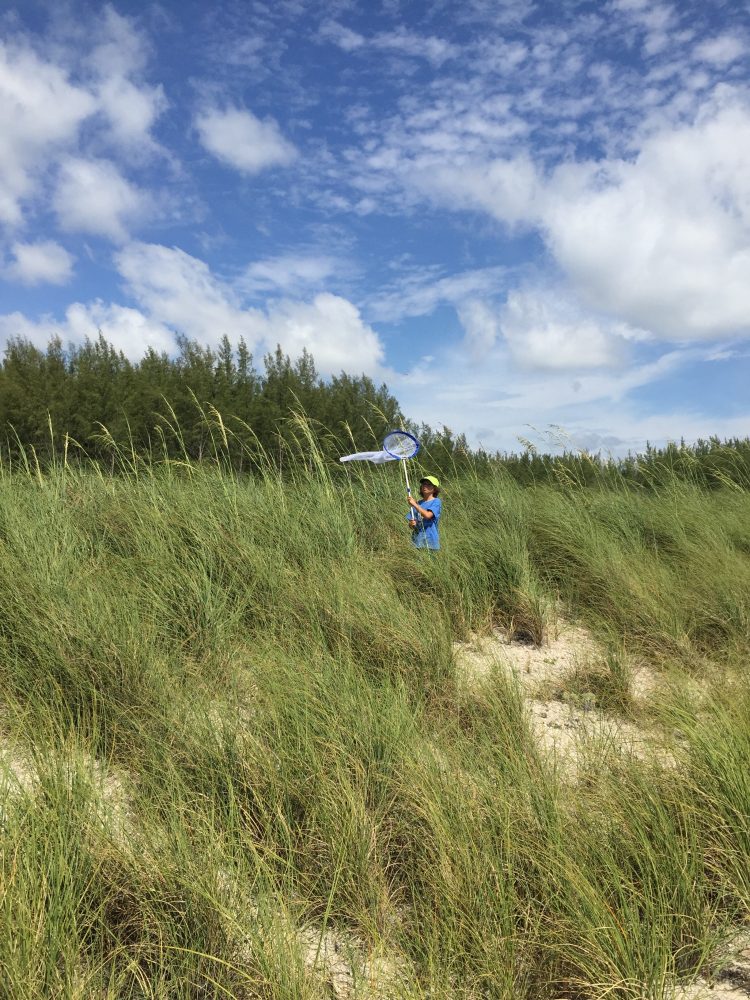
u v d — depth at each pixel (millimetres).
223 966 2367
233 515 6918
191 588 5258
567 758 3861
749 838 2939
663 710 4289
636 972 2400
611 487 10391
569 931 2516
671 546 8430
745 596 6457
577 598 7309
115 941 2473
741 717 3842
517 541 7598
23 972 2133
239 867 2711
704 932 2602
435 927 2523
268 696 3982
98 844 2752
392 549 7391
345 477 9102
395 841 3117
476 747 3850
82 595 4797
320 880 2873
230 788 3113
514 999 2324
